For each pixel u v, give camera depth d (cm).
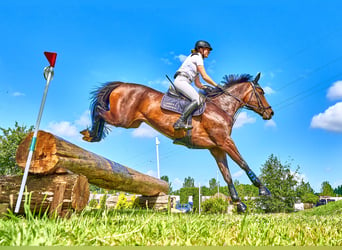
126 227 240
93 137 494
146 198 728
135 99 491
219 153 513
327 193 5188
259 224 291
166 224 255
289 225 300
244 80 544
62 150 332
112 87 498
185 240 202
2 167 1346
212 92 522
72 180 316
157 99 493
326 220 384
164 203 696
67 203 310
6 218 280
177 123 467
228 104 513
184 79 489
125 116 485
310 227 290
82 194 328
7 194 305
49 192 312
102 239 192
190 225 248
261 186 476
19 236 175
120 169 508
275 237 219
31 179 322
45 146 323
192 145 490
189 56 519
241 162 479
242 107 536
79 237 196
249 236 222
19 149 331
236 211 521
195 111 479
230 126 500
